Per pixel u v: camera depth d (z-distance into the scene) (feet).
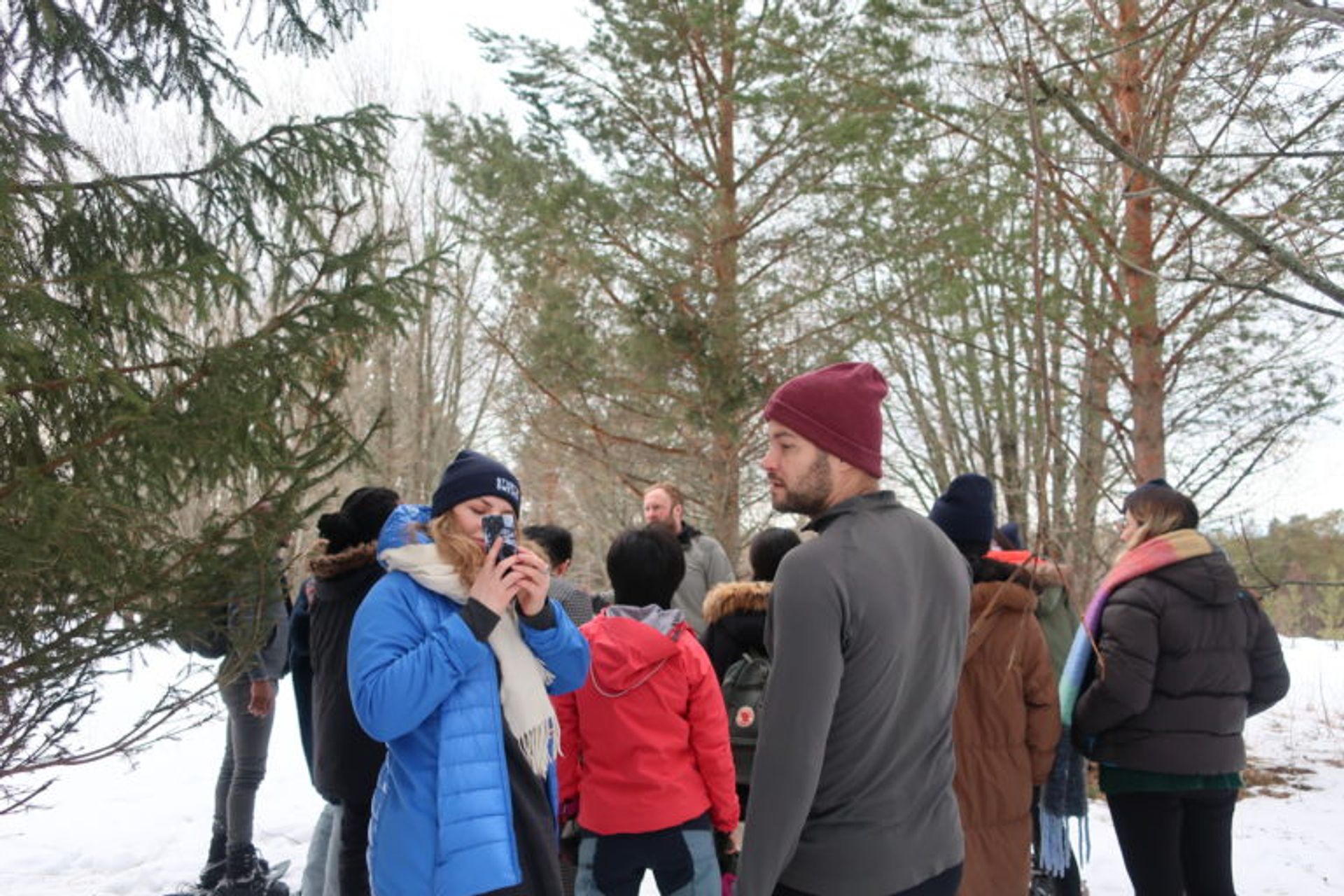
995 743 10.68
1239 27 11.23
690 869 10.14
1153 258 22.11
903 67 23.84
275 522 9.43
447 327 64.59
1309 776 23.24
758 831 6.27
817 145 29.37
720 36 28.30
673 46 29.84
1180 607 10.61
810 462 7.15
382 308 10.21
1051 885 12.95
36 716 8.91
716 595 12.83
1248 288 7.44
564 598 13.17
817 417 7.12
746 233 31.32
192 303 9.68
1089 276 22.75
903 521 7.17
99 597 8.66
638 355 29.60
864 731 6.56
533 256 30.91
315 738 11.04
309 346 9.75
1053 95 7.00
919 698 6.92
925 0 20.45
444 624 7.38
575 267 29.89
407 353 61.82
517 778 7.63
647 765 10.21
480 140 31.35
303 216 10.82
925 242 25.55
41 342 9.03
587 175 30.66
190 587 9.12
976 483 11.34
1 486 8.27
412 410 62.18
